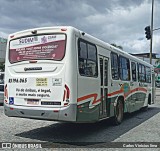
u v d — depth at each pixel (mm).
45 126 10328
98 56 9109
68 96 7426
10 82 8531
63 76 7547
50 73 7773
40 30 8109
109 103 9984
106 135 8891
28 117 8047
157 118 13180
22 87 8195
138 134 9086
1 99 16094
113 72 10477
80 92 7781
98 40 9273
